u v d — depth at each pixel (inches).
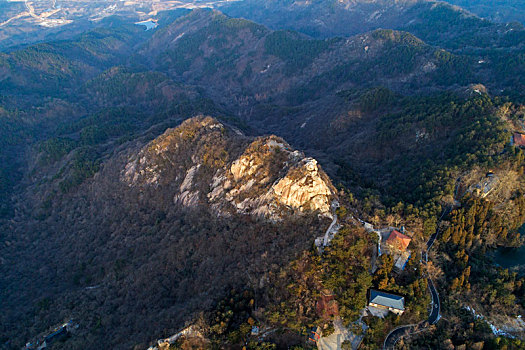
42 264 5546.3
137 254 4896.7
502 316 3275.1
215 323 3024.1
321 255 3326.8
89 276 4953.3
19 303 4709.6
